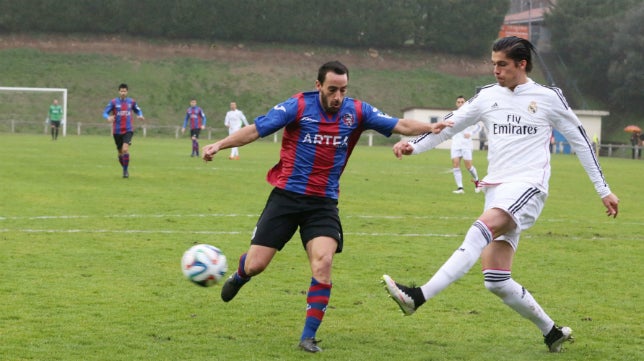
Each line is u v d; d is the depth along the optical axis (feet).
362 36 522.47
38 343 43.04
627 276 66.54
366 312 52.29
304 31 515.50
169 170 167.94
